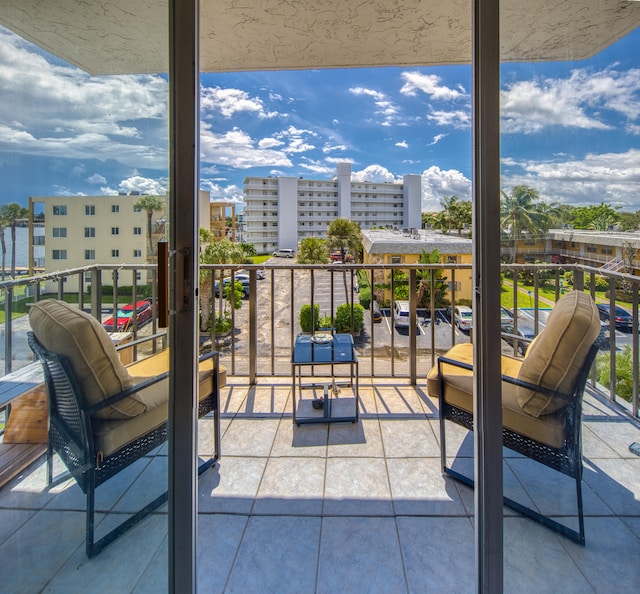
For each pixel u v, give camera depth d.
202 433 2.23
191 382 1.18
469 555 1.42
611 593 1.21
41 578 1.18
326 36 2.20
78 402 1.22
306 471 1.89
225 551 1.45
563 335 1.26
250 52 2.36
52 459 1.20
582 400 1.31
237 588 1.32
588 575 1.22
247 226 27.14
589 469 1.29
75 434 1.22
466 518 1.59
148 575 1.20
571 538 1.24
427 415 2.40
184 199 1.17
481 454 1.19
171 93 1.16
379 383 2.88
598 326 1.30
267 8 1.92
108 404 1.22
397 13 1.97
